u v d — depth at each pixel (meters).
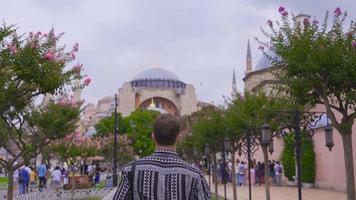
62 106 17.64
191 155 49.81
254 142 18.42
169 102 134.25
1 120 14.84
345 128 10.39
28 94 12.20
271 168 33.75
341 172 26.39
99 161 63.84
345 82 10.34
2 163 14.79
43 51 10.71
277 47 10.97
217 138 23.14
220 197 25.05
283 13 10.99
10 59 9.98
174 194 3.81
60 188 32.44
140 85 137.75
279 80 12.10
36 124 16.94
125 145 61.97
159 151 4.03
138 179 3.88
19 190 25.75
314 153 29.91
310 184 30.02
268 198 16.38
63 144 34.00
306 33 10.61
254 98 18.06
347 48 10.35
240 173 35.44
